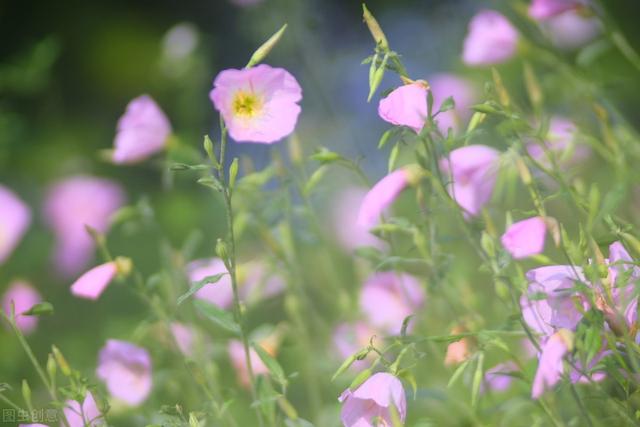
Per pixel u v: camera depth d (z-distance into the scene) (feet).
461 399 7.43
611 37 7.67
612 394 7.02
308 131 9.67
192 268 7.93
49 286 9.33
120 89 17.19
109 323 8.71
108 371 7.52
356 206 9.14
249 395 8.15
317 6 9.62
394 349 7.65
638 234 6.93
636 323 6.76
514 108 7.00
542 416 7.07
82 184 9.29
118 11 17.47
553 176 6.89
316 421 7.79
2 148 9.60
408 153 8.45
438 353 7.29
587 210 6.88
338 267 8.95
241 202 7.72
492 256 6.91
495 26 8.02
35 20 17.04
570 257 6.83
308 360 7.79
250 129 6.97
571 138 7.41
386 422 6.85
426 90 6.86
